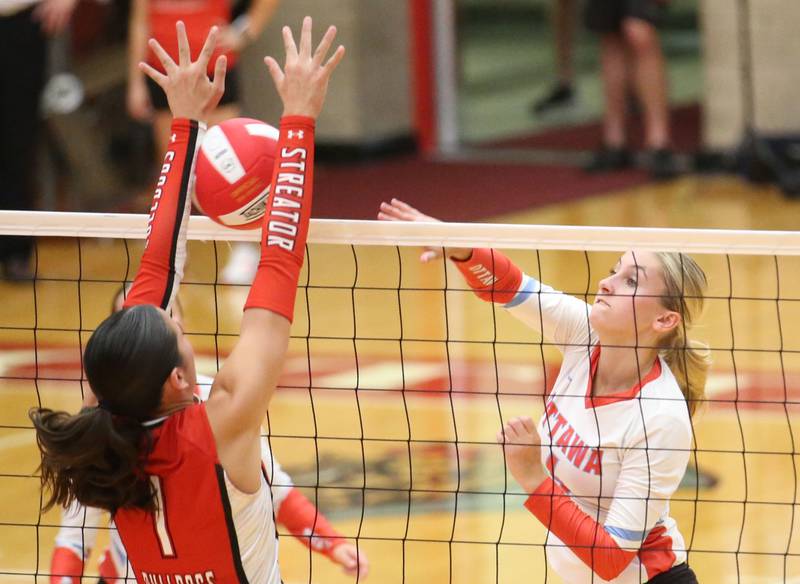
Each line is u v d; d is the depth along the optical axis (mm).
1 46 26734
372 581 13086
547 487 8594
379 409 18406
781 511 14602
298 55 7914
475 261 9539
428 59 40500
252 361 7195
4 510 15258
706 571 13242
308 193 7633
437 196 33531
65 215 9203
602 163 36000
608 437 8906
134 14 25500
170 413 7285
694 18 39062
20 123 27312
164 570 7391
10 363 21406
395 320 23281
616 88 35531
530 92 39812
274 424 17859
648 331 9172
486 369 20281
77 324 23828
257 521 7375
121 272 27750
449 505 14906
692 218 29391
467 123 40750
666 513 9289
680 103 39656
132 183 33156
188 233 8969
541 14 39219
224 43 24406
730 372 19625
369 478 15727
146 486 7148
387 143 39812
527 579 13094
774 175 32594
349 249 28875
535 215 30469
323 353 21469
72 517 10227
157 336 7168
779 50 33562
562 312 9688
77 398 19438
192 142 8258
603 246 8992
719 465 15961
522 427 8562
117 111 32812
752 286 24250
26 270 27312
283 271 7438
